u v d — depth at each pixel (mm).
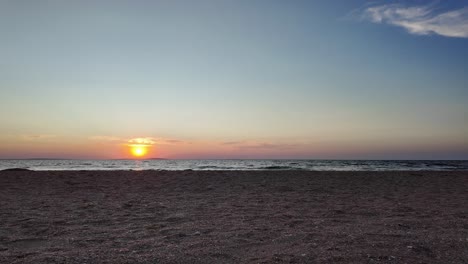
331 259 4484
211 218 7469
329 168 40219
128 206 9172
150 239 5613
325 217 7617
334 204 9594
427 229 6320
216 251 4879
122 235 5918
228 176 18453
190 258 4562
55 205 9297
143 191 12625
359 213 8148
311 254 4703
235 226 6602
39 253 4812
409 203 9828
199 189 13211
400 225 6652
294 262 4375
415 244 5207
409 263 4383
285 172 21328
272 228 6398
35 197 10914
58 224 6852
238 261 4445
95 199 10555
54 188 13352
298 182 15781
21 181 15586
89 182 15562
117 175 18938
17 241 5559
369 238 5566
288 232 6043
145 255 4680
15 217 7535
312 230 6234
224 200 10352
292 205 9375
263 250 4945
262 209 8688
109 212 8242
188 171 22094
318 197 11102
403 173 21625
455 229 6320
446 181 16844
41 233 6102
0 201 9992
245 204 9547
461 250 4941
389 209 8703
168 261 4438
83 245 5266
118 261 4418
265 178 17484
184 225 6738
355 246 5094
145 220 7293
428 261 4469
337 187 14039
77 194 11750
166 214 7988
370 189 13453
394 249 4949
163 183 15266
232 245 5195
